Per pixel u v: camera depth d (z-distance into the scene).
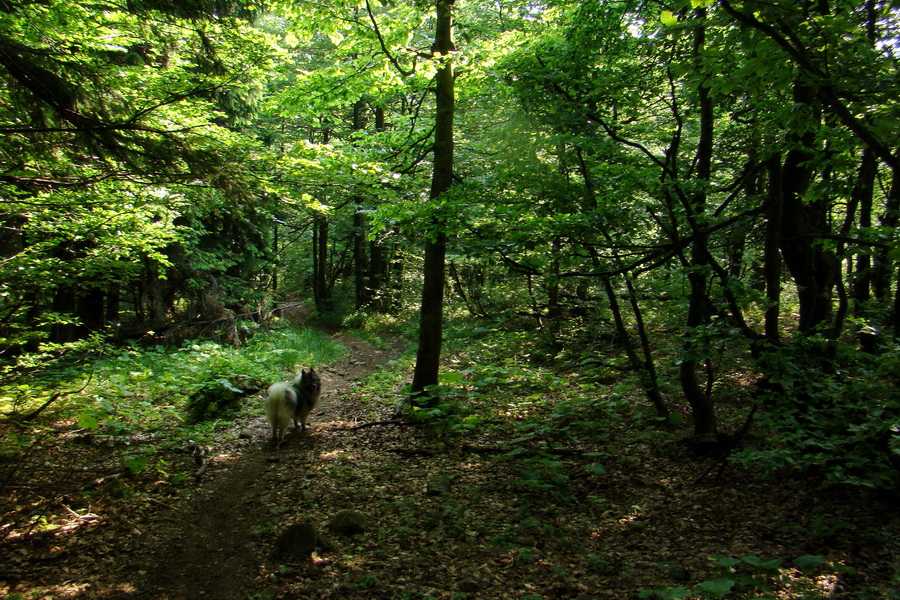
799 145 5.00
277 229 25.91
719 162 9.20
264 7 8.70
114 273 8.48
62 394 7.70
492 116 11.02
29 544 4.63
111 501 5.64
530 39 8.93
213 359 11.77
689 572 4.16
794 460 4.95
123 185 6.88
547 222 6.57
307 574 4.35
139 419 8.41
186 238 14.22
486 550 4.70
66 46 6.38
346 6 8.59
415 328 19.66
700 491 5.70
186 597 4.04
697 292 7.11
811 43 3.52
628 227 7.28
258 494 6.06
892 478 4.60
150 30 6.55
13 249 9.51
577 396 9.19
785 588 3.81
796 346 5.24
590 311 13.85
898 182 6.08
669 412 8.22
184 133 5.56
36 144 4.96
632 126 8.48
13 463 6.19
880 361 4.43
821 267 6.55
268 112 10.21
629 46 7.87
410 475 6.59
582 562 4.45
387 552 4.70
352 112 22.41
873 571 3.91
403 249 22.00
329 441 8.04
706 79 4.12
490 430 8.25
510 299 16.45
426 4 9.02
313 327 22.11
